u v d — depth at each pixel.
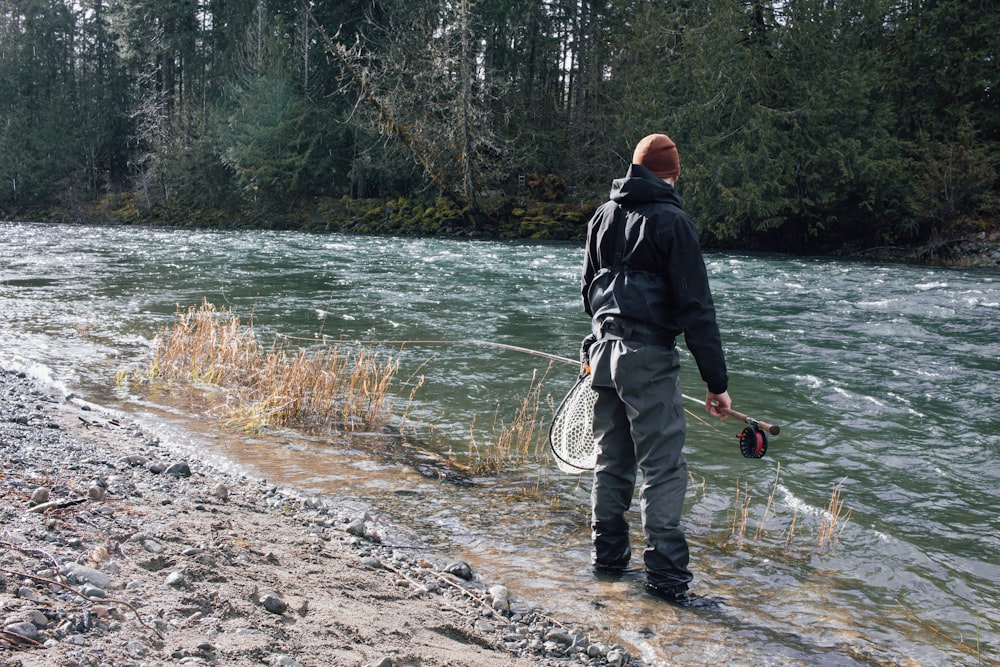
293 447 5.37
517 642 2.92
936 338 9.99
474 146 33.62
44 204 48.25
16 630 2.05
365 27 42.28
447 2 36.31
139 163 45.59
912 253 26.30
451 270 17.67
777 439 5.82
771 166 26.91
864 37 29.66
